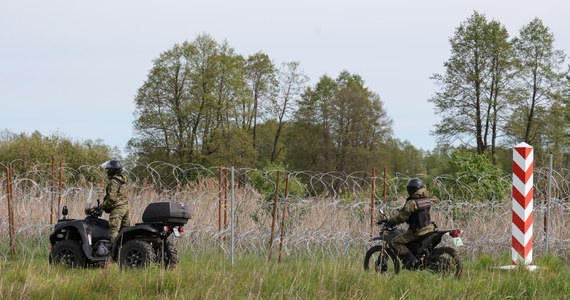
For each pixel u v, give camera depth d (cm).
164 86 9612
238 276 1795
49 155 7625
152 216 2180
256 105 11912
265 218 2770
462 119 9238
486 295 1684
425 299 1647
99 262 2275
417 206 2106
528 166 2388
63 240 2300
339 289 1723
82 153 8050
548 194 2569
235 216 2770
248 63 11925
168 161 9456
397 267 2128
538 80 9275
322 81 13350
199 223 2775
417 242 2112
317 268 1911
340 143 11012
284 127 12281
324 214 2680
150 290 1644
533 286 1767
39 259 2497
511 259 2455
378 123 11044
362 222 2734
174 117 9619
